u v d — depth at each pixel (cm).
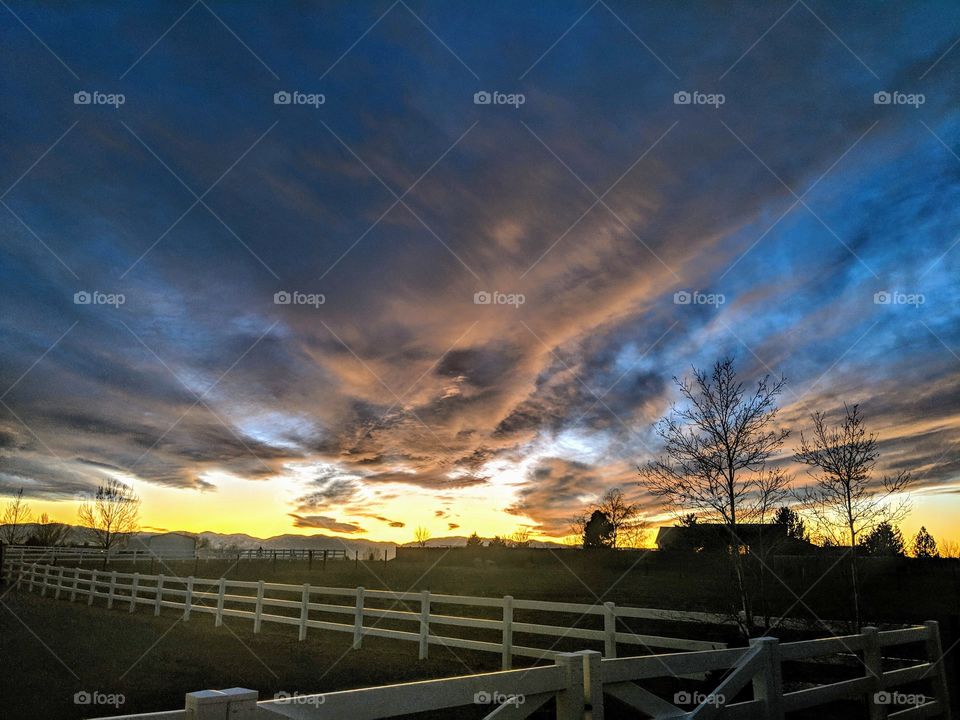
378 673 1101
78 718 776
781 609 1552
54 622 1753
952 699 913
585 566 3719
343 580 3512
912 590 2392
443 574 3831
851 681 665
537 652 1118
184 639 1486
